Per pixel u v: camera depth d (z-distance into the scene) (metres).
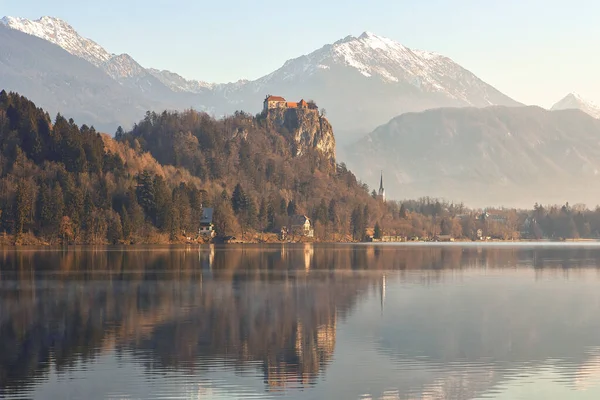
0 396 86.38
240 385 91.19
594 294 174.38
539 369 99.44
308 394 88.00
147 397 86.38
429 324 129.88
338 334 120.31
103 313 139.62
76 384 91.00
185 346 110.50
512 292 177.50
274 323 129.75
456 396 87.94
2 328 123.94
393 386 91.50
